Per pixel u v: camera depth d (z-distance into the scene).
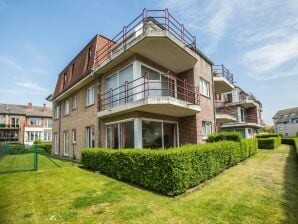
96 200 5.93
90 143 14.47
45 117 51.69
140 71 11.01
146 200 5.86
